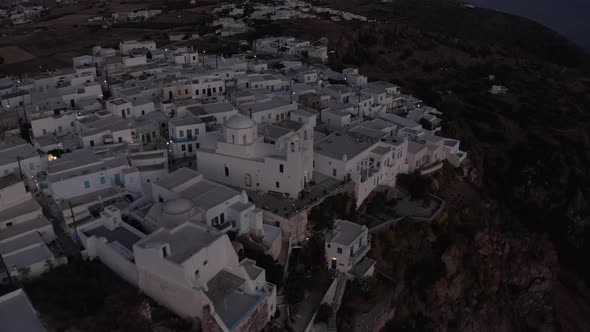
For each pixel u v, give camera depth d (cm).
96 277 5569
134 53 15000
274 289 5797
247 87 12150
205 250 5178
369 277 6850
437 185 9238
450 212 8662
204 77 11694
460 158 10188
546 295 8988
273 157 7350
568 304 9762
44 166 7594
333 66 16425
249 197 7412
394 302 6950
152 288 5284
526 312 8775
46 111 9406
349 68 15662
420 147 9319
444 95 16412
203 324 4906
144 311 4919
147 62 14188
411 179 8900
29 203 6475
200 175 6962
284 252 6738
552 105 16688
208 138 7950
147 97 10656
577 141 14150
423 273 7556
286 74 13838
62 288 5178
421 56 19875
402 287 7350
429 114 12100
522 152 13600
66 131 9238
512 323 8444
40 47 19400
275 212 6925
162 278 5109
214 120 9438
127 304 5031
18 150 7681
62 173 6869
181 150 8800
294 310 6147
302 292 6253
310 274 6588
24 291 4956
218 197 6450
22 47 19275
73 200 6694
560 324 9006
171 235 5478
